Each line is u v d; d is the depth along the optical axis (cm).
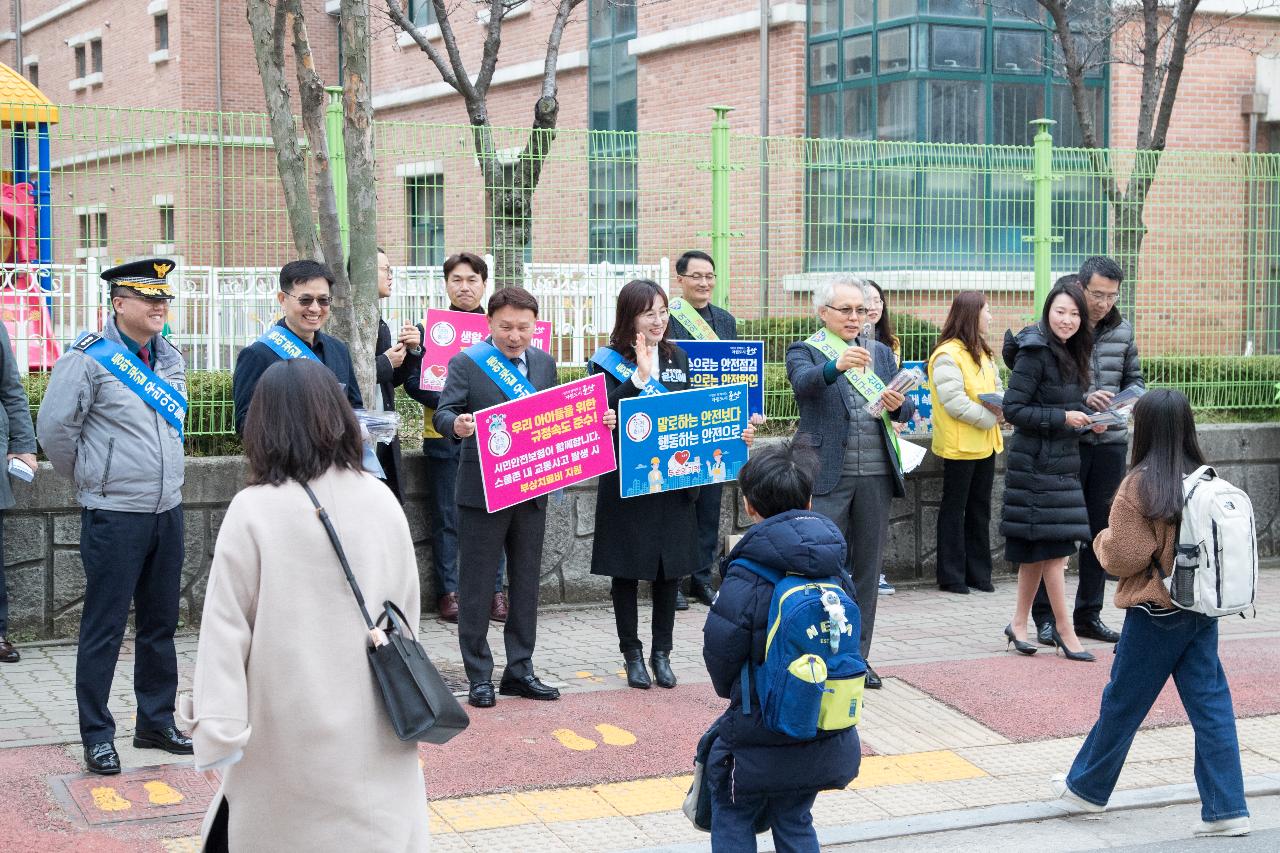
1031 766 624
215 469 809
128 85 2422
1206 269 1080
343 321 707
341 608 338
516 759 603
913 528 987
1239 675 761
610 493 700
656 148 933
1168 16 1383
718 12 1648
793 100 1571
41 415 564
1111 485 823
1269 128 1590
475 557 673
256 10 720
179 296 809
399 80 2188
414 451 874
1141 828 557
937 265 993
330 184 707
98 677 569
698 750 435
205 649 327
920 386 963
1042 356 763
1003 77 1498
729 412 701
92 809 534
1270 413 1114
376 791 337
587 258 923
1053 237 1033
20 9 2794
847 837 535
